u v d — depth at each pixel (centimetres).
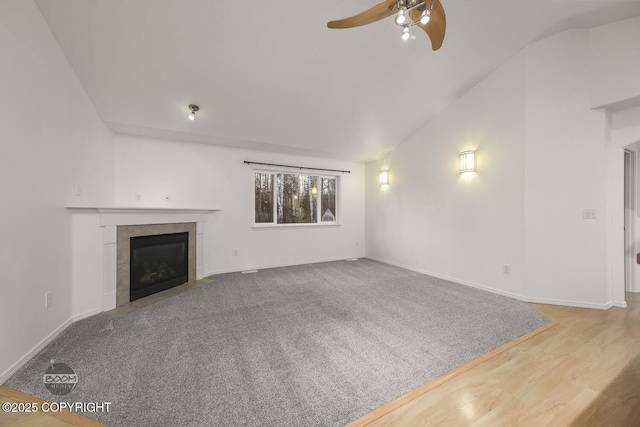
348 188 562
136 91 290
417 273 434
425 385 155
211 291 338
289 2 221
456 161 374
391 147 494
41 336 197
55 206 218
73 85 252
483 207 341
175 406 138
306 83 313
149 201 381
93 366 174
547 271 289
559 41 277
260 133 404
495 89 322
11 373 165
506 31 270
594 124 269
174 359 182
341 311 271
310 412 134
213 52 258
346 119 393
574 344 204
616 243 277
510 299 305
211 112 341
